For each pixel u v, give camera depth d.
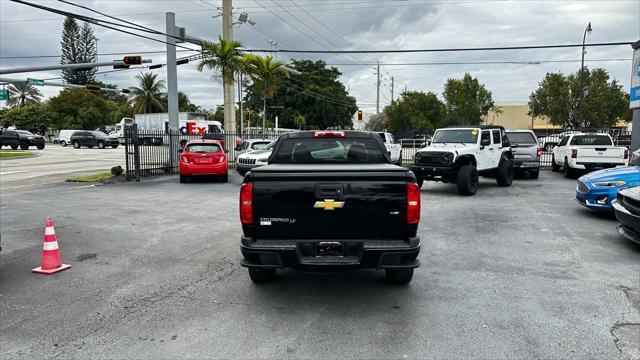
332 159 6.10
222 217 10.12
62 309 4.81
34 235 8.30
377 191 4.51
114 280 5.76
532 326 4.33
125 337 4.14
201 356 3.77
